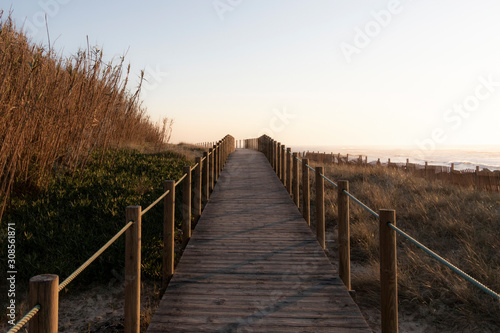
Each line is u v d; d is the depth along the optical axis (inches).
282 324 133.0
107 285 196.1
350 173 467.5
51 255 210.2
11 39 265.6
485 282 170.1
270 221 274.8
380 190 352.5
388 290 117.3
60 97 301.3
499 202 296.4
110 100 387.2
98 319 163.0
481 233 227.5
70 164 338.6
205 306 146.3
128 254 123.4
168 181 178.7
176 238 259.8
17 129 240.8
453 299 163.2
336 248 248.1
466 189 369.7
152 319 136.6
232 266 188.2
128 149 513.0
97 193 302.0
